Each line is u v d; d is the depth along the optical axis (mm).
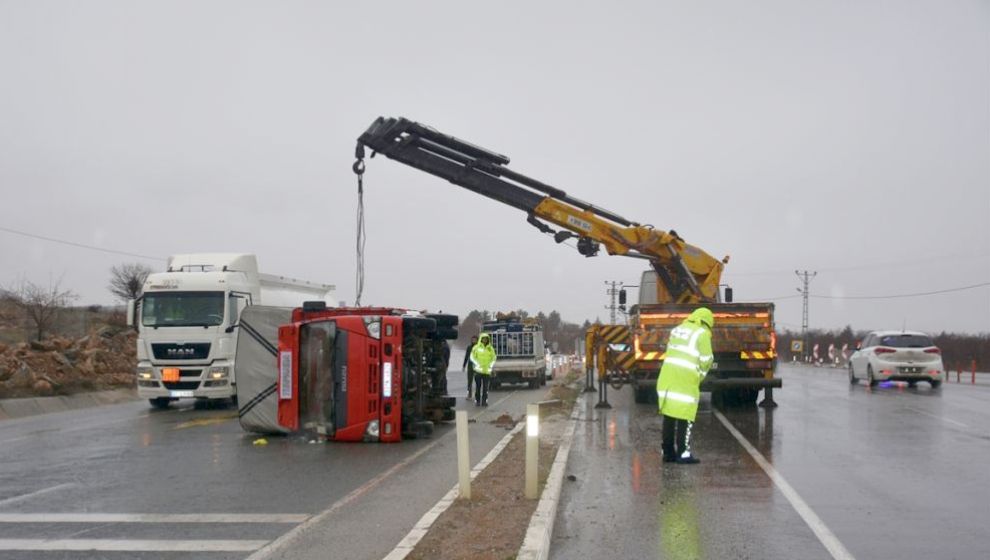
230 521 8102
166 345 20891
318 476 10641
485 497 8719
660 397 11469
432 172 19188
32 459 12430
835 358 61344
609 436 14562
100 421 18766
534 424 8695
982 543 7195
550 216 19625
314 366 14383
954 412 18547
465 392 29531
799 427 15773
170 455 12742
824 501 8930
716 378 18547
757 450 12711
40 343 28609
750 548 7059
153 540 7379
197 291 21094
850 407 19922
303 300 27219
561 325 107625
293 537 7352
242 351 15352
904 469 10969
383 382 13930
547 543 6984
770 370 18406
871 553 6895
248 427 15219
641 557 6816
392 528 7652
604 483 10031
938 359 27312
